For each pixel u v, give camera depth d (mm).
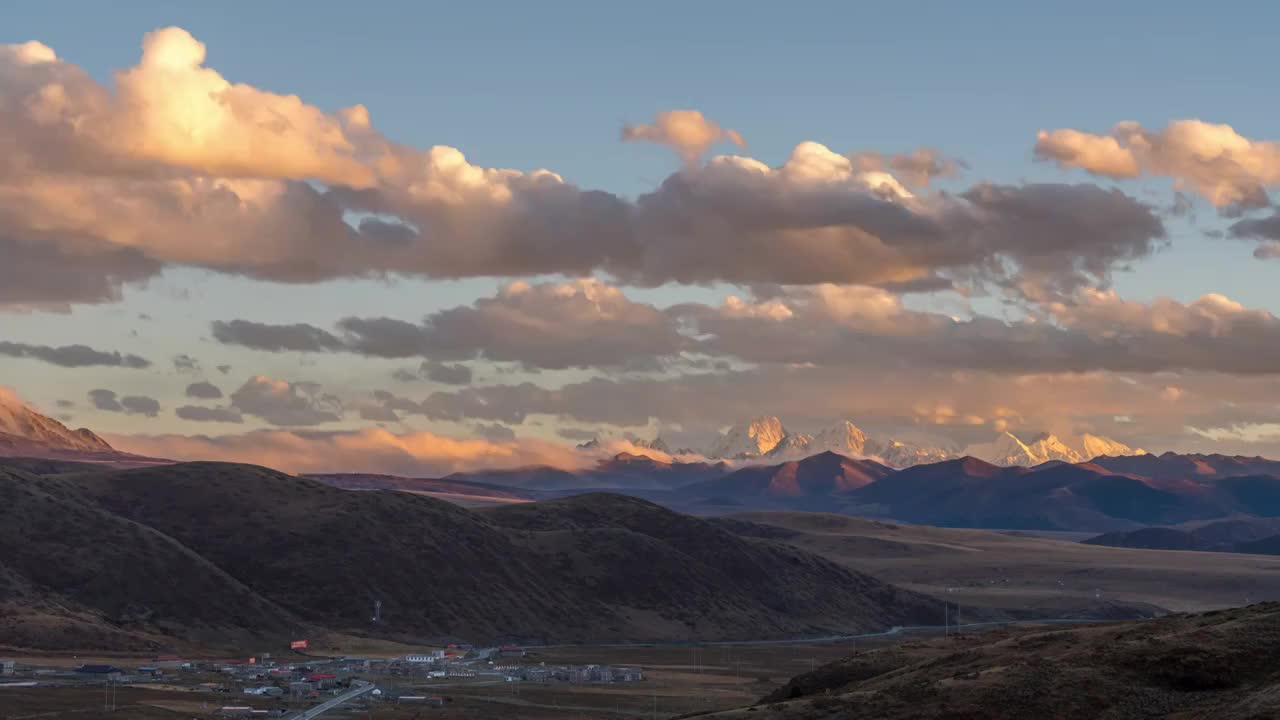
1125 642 124500
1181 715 109750
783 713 125500
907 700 120562
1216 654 117500
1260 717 99625
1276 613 128125
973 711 115562
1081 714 113562
